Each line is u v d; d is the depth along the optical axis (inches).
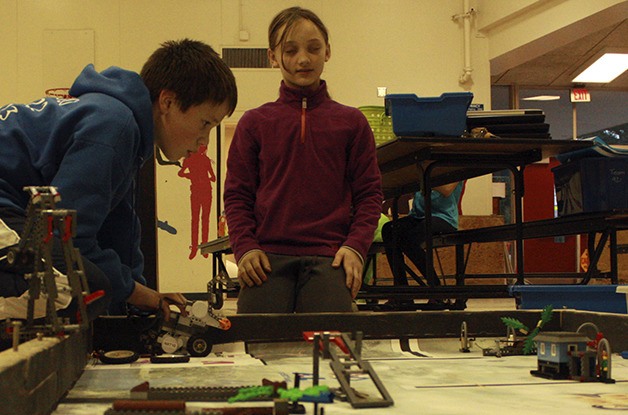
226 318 62.0
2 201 54.0
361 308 165.8
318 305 74.1
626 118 359.3
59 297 46.9
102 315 62.6
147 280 104.8
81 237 52.3
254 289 77.0
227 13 288.5
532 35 267.4
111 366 53.6
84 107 55.4
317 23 84.4
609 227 125.3
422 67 294.5
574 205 135.9
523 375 48.3
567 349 46.4
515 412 34.1
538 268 339.0
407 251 163.6
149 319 60.4
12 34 280.8
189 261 278.2
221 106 66.6
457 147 118.3
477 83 294.2
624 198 129.6
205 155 280.7
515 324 61.4
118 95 58.8
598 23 246.7
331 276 75.6
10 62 280.5
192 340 60.2
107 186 54.0
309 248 78.4
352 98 292.2
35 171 55.7
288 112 82.8
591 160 130.3
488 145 116.5
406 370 51.1
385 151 122.3
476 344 66.3
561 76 331.0
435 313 66.1
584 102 355.3
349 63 292.2
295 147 80.7
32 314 39.0
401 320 65.2
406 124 114.3
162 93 64.6
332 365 36.2
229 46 288.5
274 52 86.3
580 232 134.7
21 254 37.7
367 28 292.5
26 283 47.8
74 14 282.4
